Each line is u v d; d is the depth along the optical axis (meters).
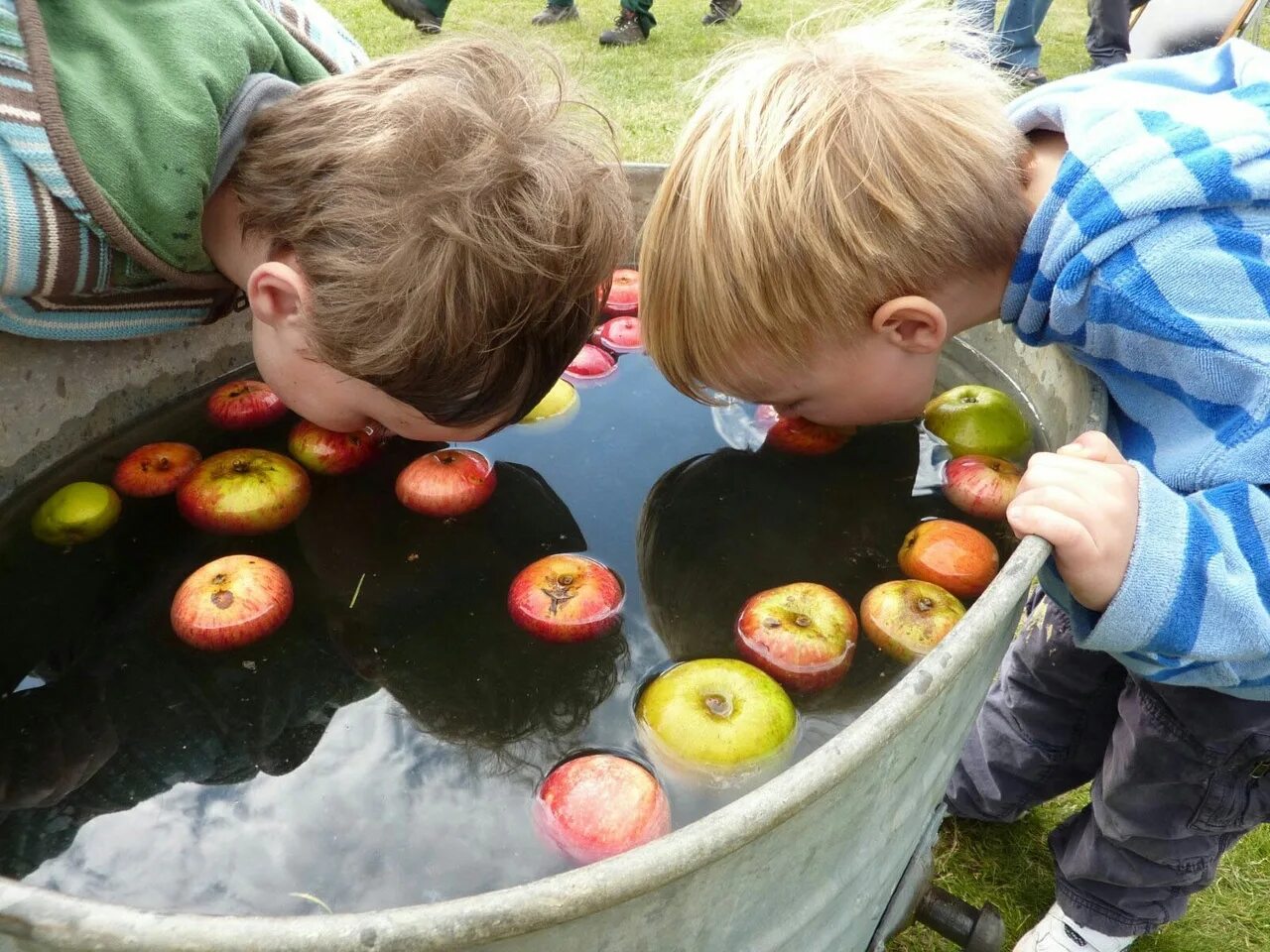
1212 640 0.94
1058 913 1.54
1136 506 0.95
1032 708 1.56
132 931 0.49
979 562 1.27
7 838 0.92
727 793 1.02
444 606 1.24
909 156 1.15
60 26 1.21
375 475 1.49
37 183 1.16
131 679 1.13
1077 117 1.14
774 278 1.17
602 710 1.10
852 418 1.38
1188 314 0.99
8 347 1.32
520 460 1.52
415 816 0.95
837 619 1.18
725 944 0.78
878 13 1.50
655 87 4.81
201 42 1.26
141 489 1.41
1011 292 1.18
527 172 1.20
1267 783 1.27
